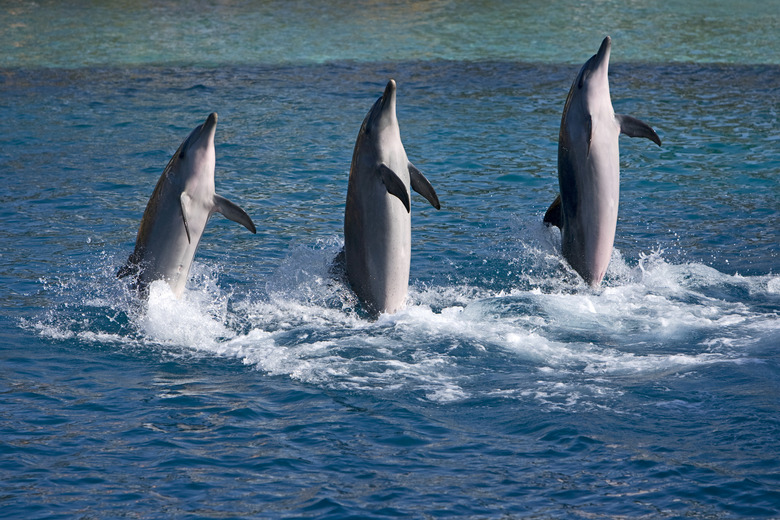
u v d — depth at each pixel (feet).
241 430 84.74
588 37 387.55
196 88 289.12
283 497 72.90
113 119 249.34
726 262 138.62
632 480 74.54
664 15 444.96
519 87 290.15
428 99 273.54
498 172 198.29
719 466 76.13
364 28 414.41
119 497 72.90
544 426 84.58
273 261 142.31
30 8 464.65
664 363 99.45
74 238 153.28
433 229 158.20
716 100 267.80
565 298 119.75
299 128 238.89
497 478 75.46
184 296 122.72
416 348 105.19
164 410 89.35
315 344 106.93
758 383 92.53
